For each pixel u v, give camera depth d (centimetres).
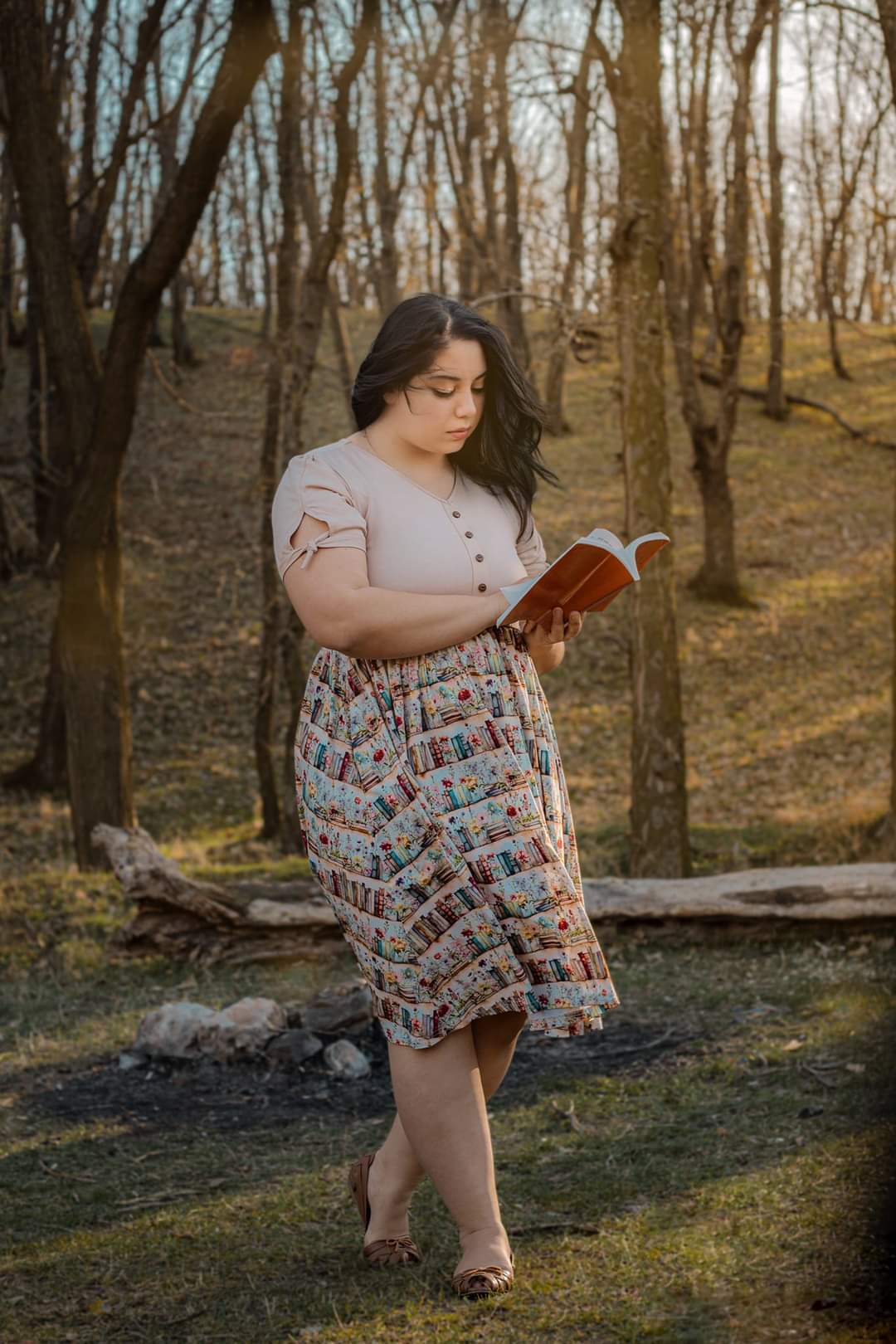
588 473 2408
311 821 242
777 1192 279
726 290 1784
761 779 1337
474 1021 248
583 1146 331
